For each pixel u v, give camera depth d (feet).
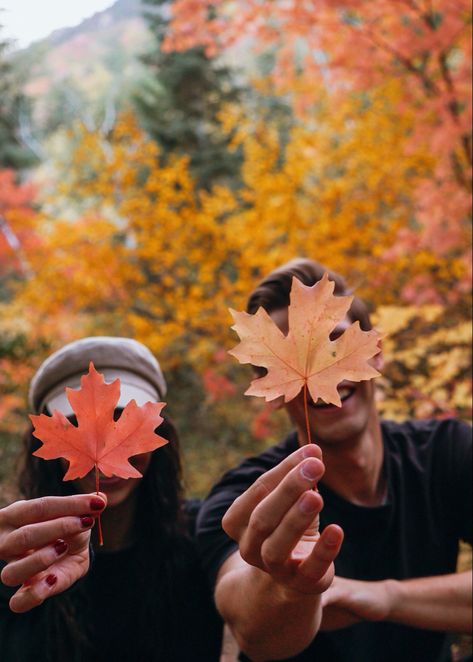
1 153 47.93
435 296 15.12
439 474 4.87
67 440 2.38
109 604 4.75
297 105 20.79
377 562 4.62
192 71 33.53
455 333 10.57
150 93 38.37
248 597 3.16
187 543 5.06
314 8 14.29
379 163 19.43
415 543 4.76
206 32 17.37
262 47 17.66
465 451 4.90
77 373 4.91
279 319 4.76
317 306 2.31
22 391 20.04
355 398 4.50
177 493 5.11
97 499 2.39
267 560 2.29
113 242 23.61
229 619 3.54
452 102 13.42
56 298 22.88
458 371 11.00
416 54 14.19
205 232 19.97
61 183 24.93
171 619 4.85
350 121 21.04
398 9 13.25
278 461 4.96
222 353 20.84
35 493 5.19
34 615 4.65
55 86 73.31
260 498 2.42
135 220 20.67
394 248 15.55
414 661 4.67
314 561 2.23
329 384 2.27
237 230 19.17
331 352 2.30
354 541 4.63
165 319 22.21
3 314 25.40
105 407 2.40
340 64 15.57
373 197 20.13
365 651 4.56
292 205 18.79
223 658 4.84
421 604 4.09
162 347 20.44
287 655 3.27
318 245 18.52
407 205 20.48
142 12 34.94
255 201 19.40
